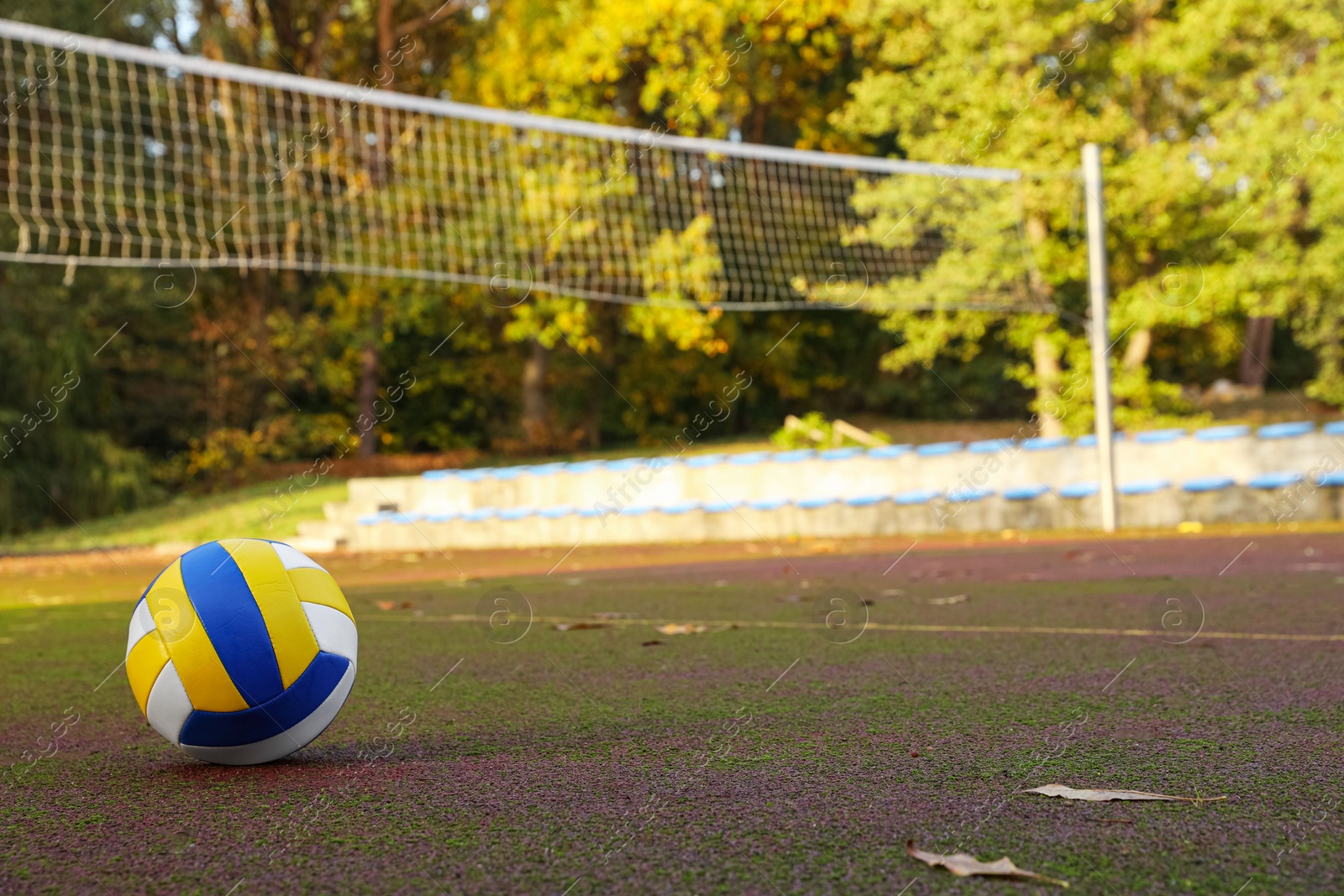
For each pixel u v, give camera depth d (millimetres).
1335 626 4047
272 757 2344
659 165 16125
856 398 23188
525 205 15617
